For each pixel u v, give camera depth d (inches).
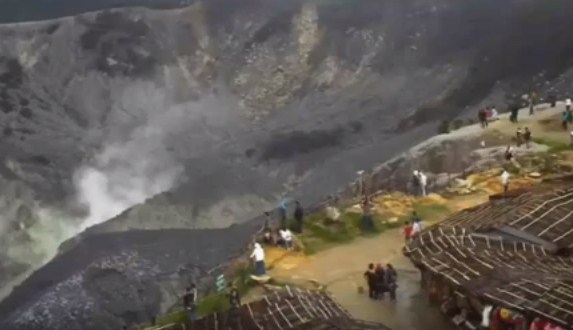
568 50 3676.2
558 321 840.9
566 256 1041.5
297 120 3575.3
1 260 2694.4
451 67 3720.5
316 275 1331.2
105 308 2209.6
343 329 885.2
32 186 3090.6
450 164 1969.7
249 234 2493.8
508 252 1056.8
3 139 3272.6
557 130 2118.6
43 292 2370.8
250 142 3368.6
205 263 2400.3
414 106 3560.5
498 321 957.2
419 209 1606.8
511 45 3745.1
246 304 1020.5
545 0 3937.0
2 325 2222.0
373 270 1253.7
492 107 3132.4
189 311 1253.7
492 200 1350.9
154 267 2401.6
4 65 3535.9
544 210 1128.8
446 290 1137.4
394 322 1144.8
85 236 2748.5
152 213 2864.2
